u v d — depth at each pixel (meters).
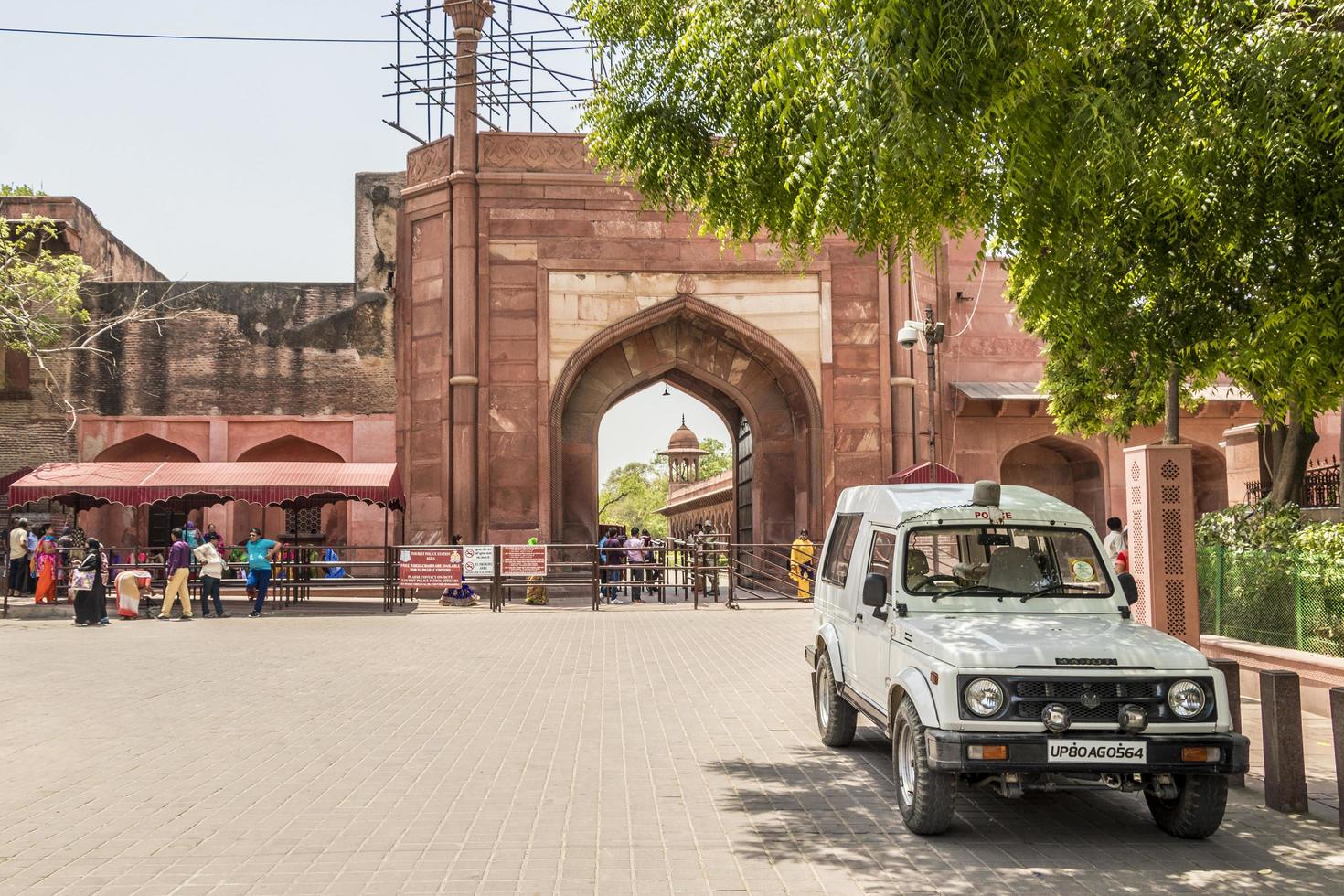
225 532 23.88
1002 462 23.88
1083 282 5.74
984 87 5.05
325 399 24.20
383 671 10.43
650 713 8.05
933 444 17.94
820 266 21.00
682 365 21.50
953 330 23.20
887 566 5.89
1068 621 5.39
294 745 6.91
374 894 4.06
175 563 17.17
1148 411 15.52
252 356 24.22
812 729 7.45
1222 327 6.06
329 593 21.17
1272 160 5.35
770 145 6.16
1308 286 5.54
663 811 5.30
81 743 7.00
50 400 23.80
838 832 4.96
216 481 18.56
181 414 24.00
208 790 5.74
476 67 20.88
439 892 4.09
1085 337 6.34
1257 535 10.41
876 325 21.11
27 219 23.12
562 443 21.02
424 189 20.89
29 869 4.39
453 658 11.39
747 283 20.88
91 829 4.99
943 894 4.08
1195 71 5.48
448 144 20.81
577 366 20.52
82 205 25.84
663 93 6.75
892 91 4.88
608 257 20.66
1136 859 4.57
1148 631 5.22
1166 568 8.98
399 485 19.77
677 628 14.58
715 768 6.26
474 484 20.08
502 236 20.55
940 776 4.77
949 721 4.67
